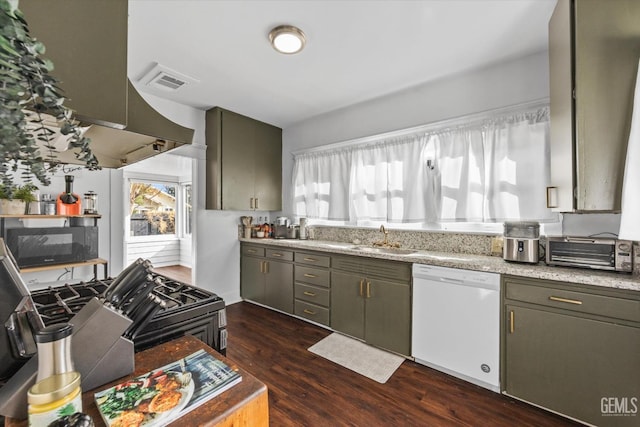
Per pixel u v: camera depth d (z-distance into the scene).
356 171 3.19
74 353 0.73
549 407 1.65
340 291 2.75
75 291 1.45
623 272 1.59
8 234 2.25
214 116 3.30
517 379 1.76
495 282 1.85
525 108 2.15
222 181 3.34
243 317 3.22
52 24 0.72
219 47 2.06
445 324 2.07
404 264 2.31
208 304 1.28
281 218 3.85
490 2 1.63
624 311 1.43
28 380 0.63
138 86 2.71
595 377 1.51
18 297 0.75
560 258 1.79
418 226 2.84
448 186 2.51
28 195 2.32
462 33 1.91
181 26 1.81
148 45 2.03
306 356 2.35
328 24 1.81
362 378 2.05
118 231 3.17
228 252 3.69
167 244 6.08
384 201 2.97
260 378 2.04
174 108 3.12
